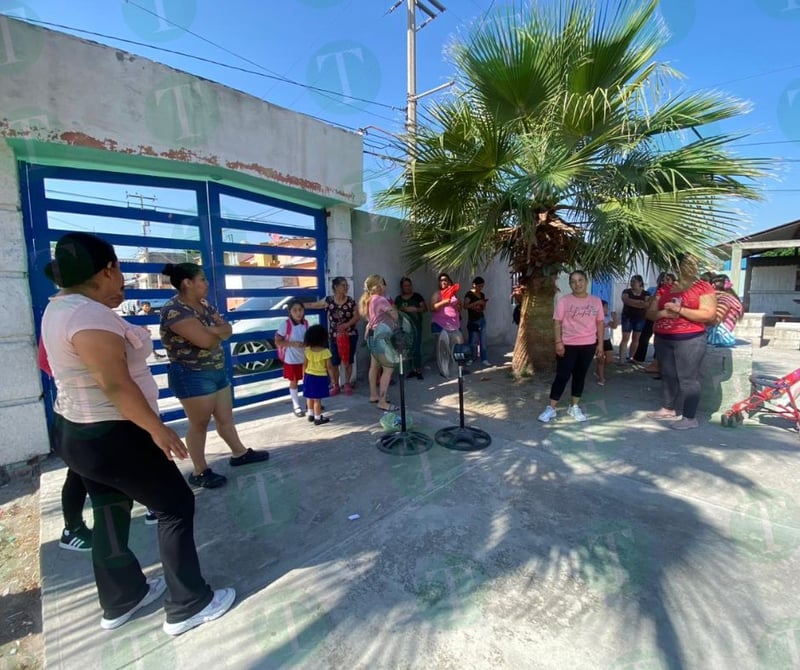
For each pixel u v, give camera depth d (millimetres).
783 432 4074
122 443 1715
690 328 4059
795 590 2033
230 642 1820
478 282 7352
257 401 5129
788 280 14312
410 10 12734
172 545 1853
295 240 5699
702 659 1680
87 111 3316
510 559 2305
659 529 2545
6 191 3221
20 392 3396
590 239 4590
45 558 2398
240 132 4254
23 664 1798
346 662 1713
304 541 2506
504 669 1668
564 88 4887
